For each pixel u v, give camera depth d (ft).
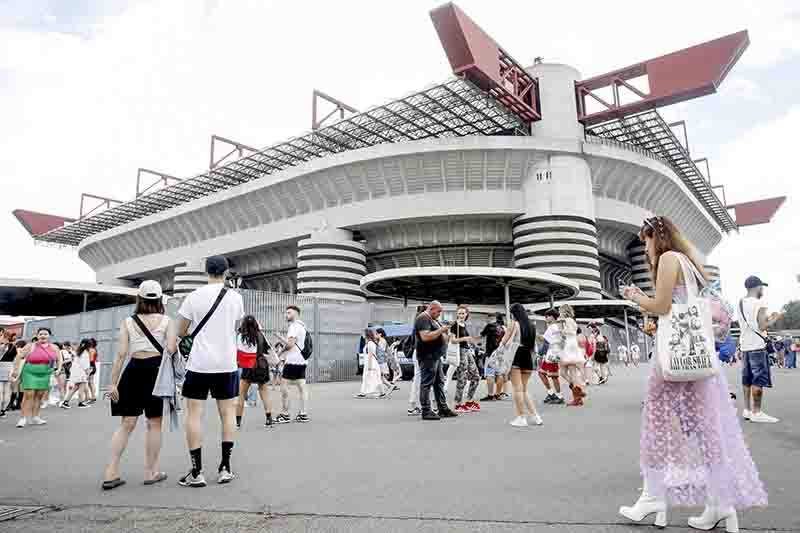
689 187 226.17
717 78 143.74
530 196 164.96
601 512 11.93
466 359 37.17
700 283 11.43
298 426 29.68
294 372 32.27
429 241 180.14
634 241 213.46
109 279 259.80
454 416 32.50
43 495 14.98
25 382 33.65
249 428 29.48
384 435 25.09
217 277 17.44
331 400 47.75
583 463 17.40
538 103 172.35
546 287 104.12
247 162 188.65
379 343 61.57
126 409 16.28
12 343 42.83
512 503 12.78
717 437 10.60
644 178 179.93
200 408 16.34
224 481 16.10
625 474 15.69
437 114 159.43
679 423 10.95
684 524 11.06
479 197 166.20
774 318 26.35
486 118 164.66
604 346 59.88
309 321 85.51
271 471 17.58
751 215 280.72
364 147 173.47
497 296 114.11
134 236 239.09
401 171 166.91
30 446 24.50
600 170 171.32
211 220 210.59
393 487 14.78
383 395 53.01
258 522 11.91
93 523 12.16
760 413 26.14
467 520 11.53
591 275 160.66
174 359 17.11
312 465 18.37
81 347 51.37
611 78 168.35
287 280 219.00
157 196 218.18
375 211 173.06
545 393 48.70
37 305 148.46
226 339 16.70
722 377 11.05
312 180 178.40
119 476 16.72
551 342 38.83
